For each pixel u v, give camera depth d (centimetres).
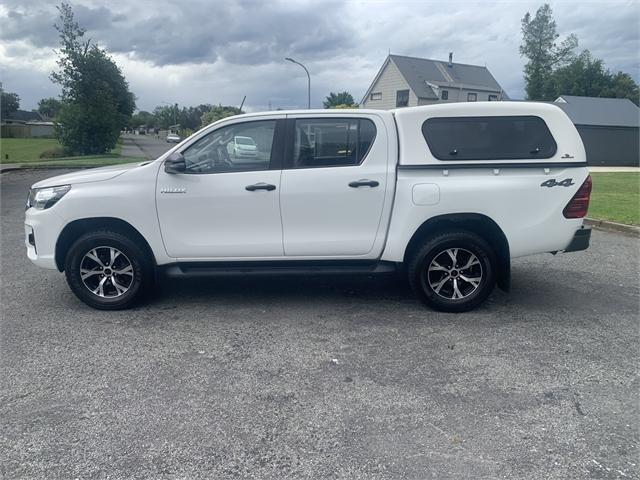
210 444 289
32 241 495
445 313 496
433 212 471
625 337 440
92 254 490
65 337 437
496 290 571
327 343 425
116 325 463
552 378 367
